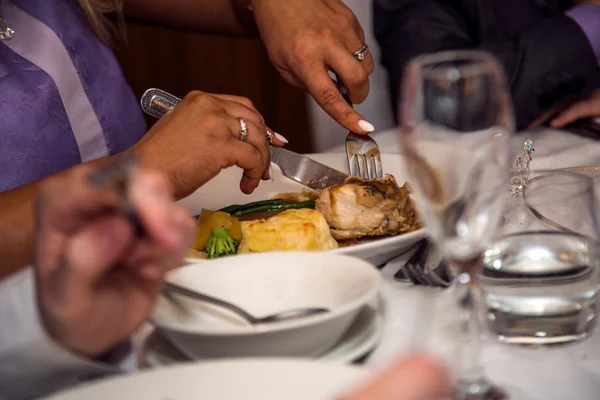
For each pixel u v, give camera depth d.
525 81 1.80
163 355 0.83
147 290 0.71
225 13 1.79
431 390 0.52
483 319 0.83
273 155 1.26
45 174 1.37
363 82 1.33
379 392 0.52
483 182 0.74
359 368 0.73
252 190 1.19
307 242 1.04
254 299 0.88
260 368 0.74
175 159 1.09
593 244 0.86
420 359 0.54
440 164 0.73
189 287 0.88
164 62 3.77
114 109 1.51
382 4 2.10
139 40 3.72
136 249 0.69
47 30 1.43
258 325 0.80
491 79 0.73
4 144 1.31
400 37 2.04
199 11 1.80
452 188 0.74
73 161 1.43
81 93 1.46
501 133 0.73
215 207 1.25
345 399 0.54
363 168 1.26
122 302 0.70
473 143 0.73
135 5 1.82
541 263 0.85
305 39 1.32
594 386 0.78
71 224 0.66
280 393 0.72
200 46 3.73
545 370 0.80
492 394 0.75
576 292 0.84
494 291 0.84
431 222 0.75
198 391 0.73
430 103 0.73
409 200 1.12
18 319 0.72
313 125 2.39
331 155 1.34
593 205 0.96
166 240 0.59
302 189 1.27
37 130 1.35
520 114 1.81
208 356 0.80
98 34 1.58
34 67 1.39
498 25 2.06
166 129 1.12
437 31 2.01
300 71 1.32
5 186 1.31
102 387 0.72
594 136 1.50
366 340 0.83
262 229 1.04
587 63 1.81
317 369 0.73
